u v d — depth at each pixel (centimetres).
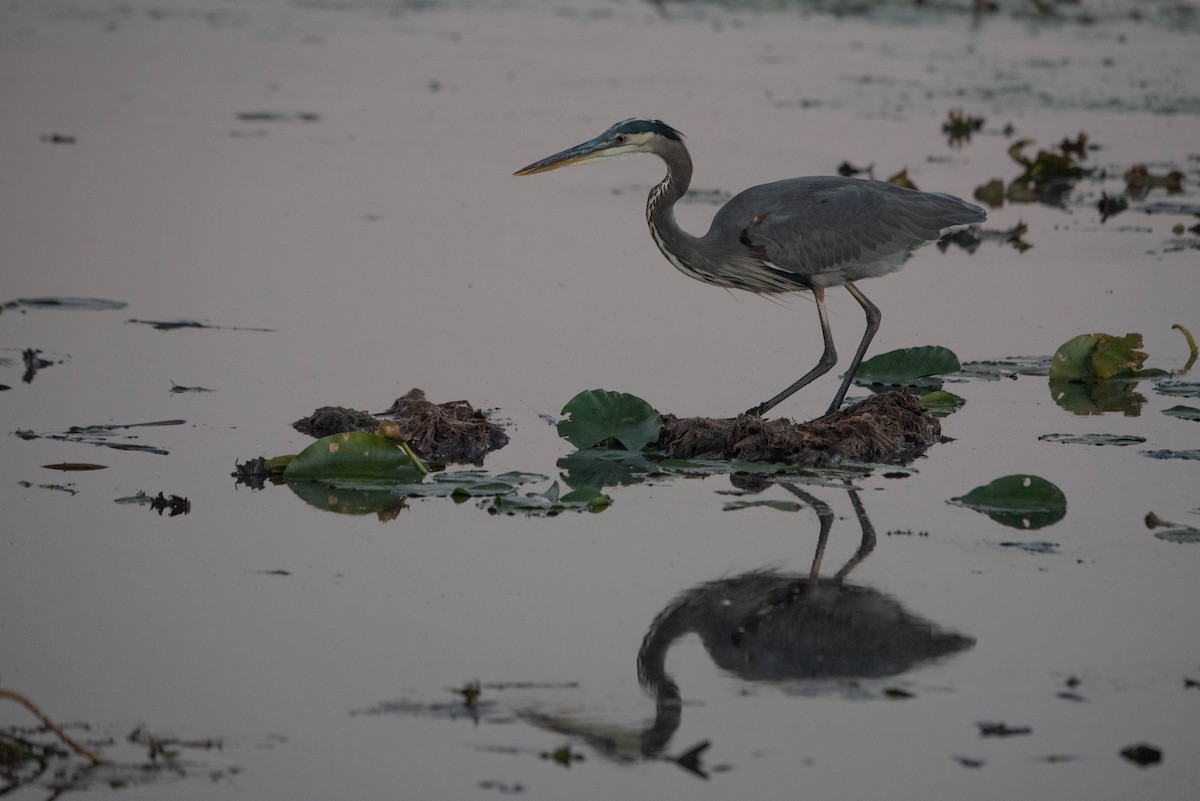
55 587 938
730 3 3847
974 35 3425
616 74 2927
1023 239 1902
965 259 1814
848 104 2655
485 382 1360
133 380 1338
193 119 2495
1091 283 1703
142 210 1934
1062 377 1398
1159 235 1916
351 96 2706
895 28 3522
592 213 2006
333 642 876
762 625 907
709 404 1319
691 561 1000
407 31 3422
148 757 752
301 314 1545
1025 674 850
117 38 3212
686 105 2619
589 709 805
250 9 3659
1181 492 1122
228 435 1215
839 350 1483
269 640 877
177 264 1706
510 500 1094
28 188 2019
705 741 778
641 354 1453
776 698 823
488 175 2178
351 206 1991
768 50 3225
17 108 2525
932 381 1398
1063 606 934
